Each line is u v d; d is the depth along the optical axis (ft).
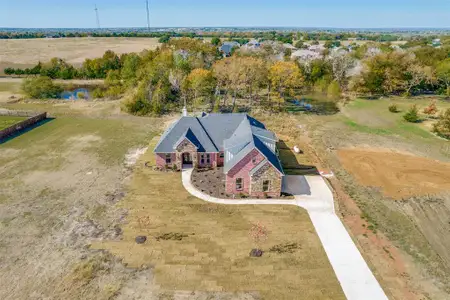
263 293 76.64
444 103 255.50
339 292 77.00
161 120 211.82
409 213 109.91
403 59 291.38
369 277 81.35
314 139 177.58
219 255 88.38
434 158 153.69
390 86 283.79
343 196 119.44
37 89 268.62
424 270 84.33
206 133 142.10
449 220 106.32
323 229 99.60
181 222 102.53
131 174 134.21
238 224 101.71
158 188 122.93
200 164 139.64
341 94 288.30
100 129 192.03
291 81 242.17
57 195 118.01
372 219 105.91
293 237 95.86
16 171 136.05
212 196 117.39
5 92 288.30
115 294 75.61
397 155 156.76
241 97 270.67
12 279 79.71
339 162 148.87
